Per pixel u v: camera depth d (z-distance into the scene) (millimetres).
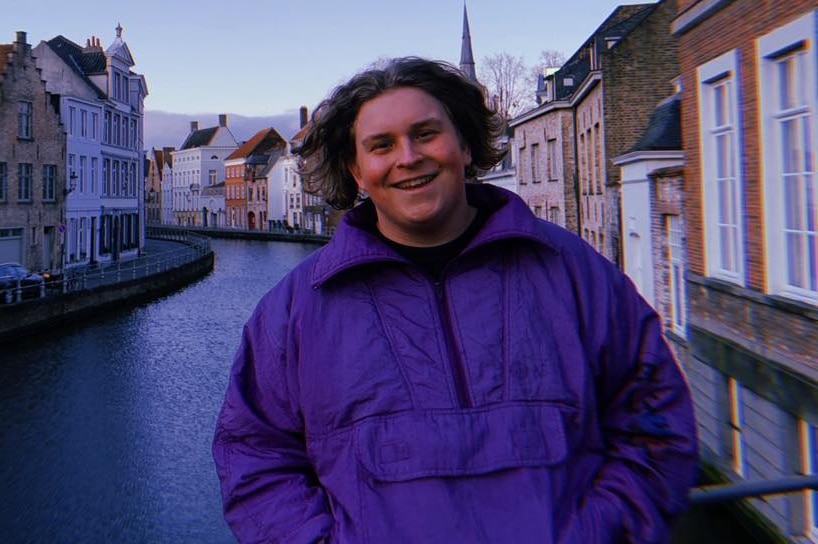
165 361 16719
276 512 1489
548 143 21516
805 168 5473
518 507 1324
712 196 7410
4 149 27109
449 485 1335
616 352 1539
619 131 16312
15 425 11680
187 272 34156
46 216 29984
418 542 1298
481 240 1510
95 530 8133
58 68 34750
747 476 6738
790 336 5680
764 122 5930
